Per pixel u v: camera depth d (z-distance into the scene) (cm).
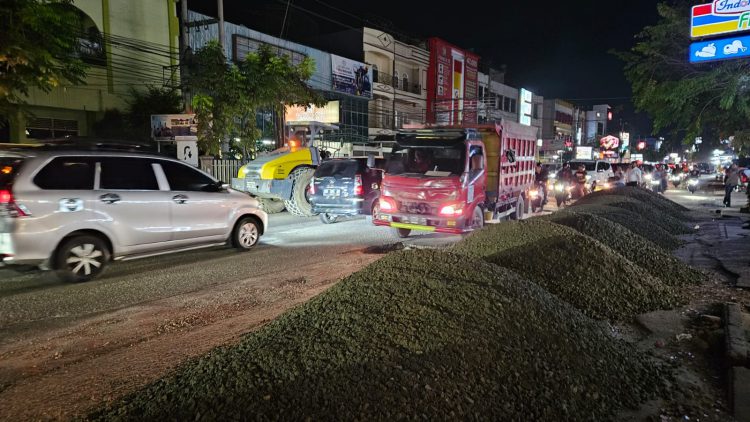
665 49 1362
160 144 1759
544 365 337
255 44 2339
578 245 611
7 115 1068
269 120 2352
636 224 1002
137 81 1925
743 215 1542
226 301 601
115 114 1822
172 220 793
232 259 856
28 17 889
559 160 5147
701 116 1372
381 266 440
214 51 1720
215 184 882
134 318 539
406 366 306
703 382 377
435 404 284
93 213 696
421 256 452
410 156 1062
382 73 3441
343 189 1240
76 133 1802
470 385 304
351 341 327
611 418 317
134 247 747
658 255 734
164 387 303
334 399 276
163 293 638
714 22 1123
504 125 1146
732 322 463
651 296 562
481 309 369
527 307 389
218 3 1761
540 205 1680
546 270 567
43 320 534
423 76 3866
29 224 636
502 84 5003
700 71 1316
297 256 885
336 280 704
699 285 655
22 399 358
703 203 2091
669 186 3625
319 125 1883
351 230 1223
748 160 2784
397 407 277
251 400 275
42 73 962
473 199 995
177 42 2053
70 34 1049
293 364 305
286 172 1467
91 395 362
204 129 1691
